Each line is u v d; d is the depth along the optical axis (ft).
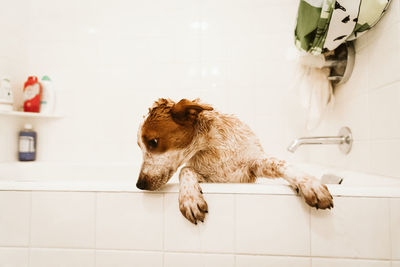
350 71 3.34
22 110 4.99
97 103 5.14
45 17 5.19
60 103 5.17
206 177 2.54
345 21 2.69
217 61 4.94
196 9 4.97
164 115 2.13
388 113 2.61
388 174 2.61
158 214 2.11
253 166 2.39
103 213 2.15
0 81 4.32
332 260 1.98
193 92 4.97
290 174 2.04
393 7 2.52
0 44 4.49
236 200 2.06
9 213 2.21
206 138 2.34
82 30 5.15
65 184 2.20
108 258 2.15
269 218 2.03
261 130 4.88
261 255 2.04
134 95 5.09
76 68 5.16
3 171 4.09
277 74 4.85
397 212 1.94
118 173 4.63
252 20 4.88
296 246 2.01
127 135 5.09
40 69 5.20
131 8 5.08
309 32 3.02
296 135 4.82
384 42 2.66
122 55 5.10
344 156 3.57
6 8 4.61
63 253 2.17
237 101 4.91
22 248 2.20
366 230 1.96
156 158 2.07
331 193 1.98
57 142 5.16
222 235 2.06
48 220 2.19
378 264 1.94
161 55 5.04
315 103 3.58
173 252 2.10
